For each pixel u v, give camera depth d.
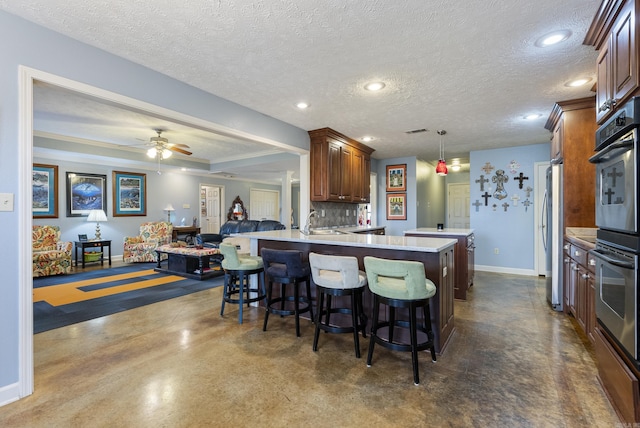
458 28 2.03
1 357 1.82
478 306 3.72
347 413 1.76
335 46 2.26
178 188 8.25
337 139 4.78
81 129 4.92
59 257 5.42
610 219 1.77
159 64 2.53
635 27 1.53
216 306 3.75
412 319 2.13
